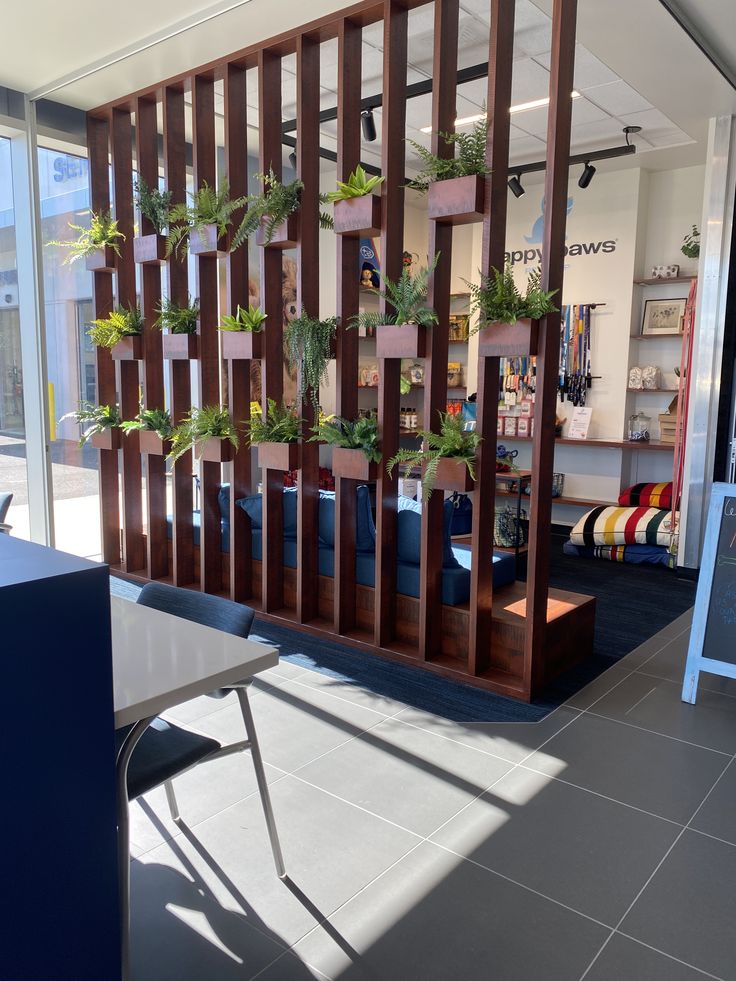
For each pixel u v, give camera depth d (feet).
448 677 12.35
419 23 14.87
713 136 18.21
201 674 5.45
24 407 19.02
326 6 13.16
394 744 10.09
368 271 25.88
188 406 16.69
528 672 11.46
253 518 15.23
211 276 15.70
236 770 9.34
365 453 12.67
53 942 4.58
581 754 9.93
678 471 20.10
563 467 26.03
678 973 6.25
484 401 11.48
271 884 7.25
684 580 19.21
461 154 11.18
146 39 14.70
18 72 16.42
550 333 11.01
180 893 7.10
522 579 18.84
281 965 6.25
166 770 5.97
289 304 24.79
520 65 16.74
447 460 11.58
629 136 20.90
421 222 27.71
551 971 6.24
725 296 18.35
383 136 12.26
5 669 4.12
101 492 18.47
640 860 7.73
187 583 17.02
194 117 15.19
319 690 11.78
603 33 13.74
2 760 4.17
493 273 11.25
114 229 16.97
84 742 4.55
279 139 14.21
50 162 18.81
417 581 13.17
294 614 14.99
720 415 18.70
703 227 18.54
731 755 10.00
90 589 4.45
